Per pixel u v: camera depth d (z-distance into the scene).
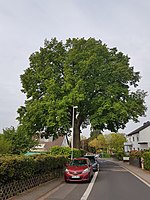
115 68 34.03
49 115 31.23
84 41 35.28
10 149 26.77
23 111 36.41
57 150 30.50
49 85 32.12
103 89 33.12
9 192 10.45
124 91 34.00
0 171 9.29
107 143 85.75
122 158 54.44
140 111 35.34
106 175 22.08
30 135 34.31
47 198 10.88
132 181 17.59
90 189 13.71
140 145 60.75
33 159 13.34
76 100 30.59
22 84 35.88
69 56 33.00
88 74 33.06
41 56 35.78
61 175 20.58
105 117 31.84
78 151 32.12
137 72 38.06
